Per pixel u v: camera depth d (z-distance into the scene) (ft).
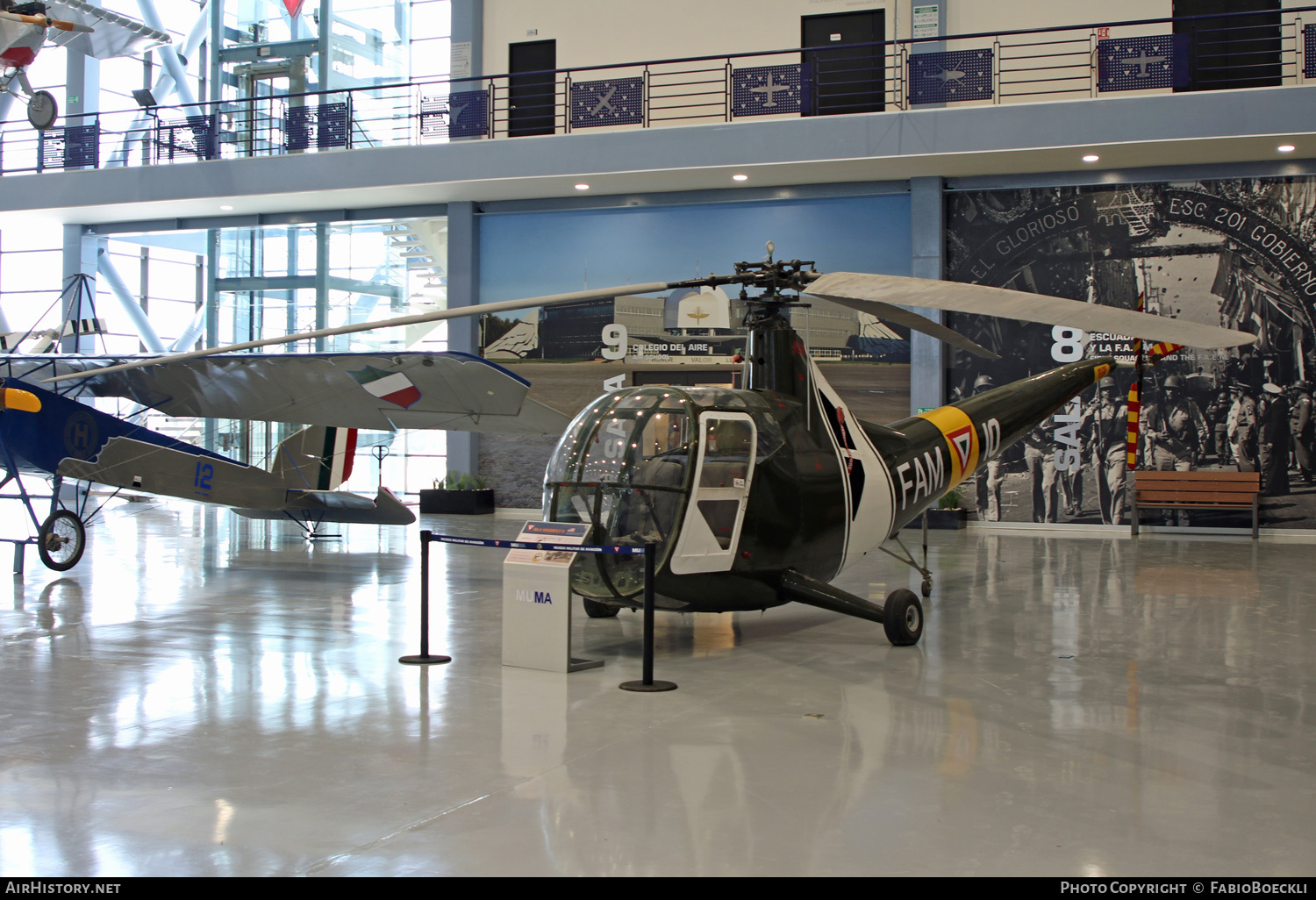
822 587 20.72
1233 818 10.95
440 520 52.70
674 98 55.36
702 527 18.67
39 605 25.55
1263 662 19.29
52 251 75.20
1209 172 47.44
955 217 50.88
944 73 47.55
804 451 20.85
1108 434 48.44
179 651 20.03
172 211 59.93
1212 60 49.47
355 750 13.35
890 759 13.05
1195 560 36.78
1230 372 47.01
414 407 30.66
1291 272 46.44
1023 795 11.68
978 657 19.76
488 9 58.13
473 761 12.85
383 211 58.54
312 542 41.19
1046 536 46.24
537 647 18.42
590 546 17.78
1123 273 48.62
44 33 45.91
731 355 53.42
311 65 63.72
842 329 51.80
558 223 55.93
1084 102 45.09
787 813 11.01
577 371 55.42
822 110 53.62
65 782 11.98
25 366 33.73
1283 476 46.29
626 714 15.28
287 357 27.89
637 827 10.57
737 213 53.52
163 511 56.65
